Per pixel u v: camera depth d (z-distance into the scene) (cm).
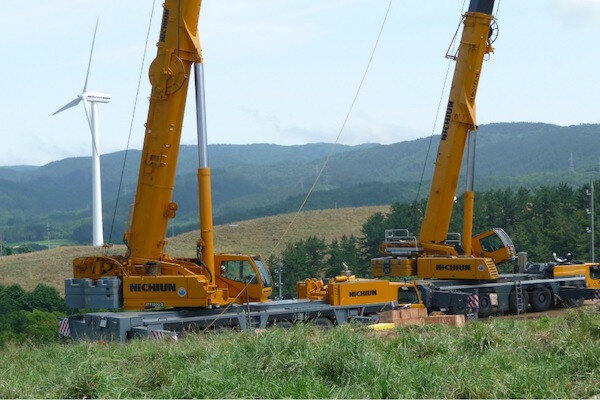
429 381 1345
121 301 2602
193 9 2603
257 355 1503
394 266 3725
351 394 1288
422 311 2936
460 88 3625
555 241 7900
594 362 1450
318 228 13575
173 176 2641
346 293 2894
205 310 2639
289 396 1288
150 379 1429
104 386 1388
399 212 9581
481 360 1519
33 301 7981
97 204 13325
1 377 1602
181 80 2592
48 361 1856
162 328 2528
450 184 3662
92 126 11800
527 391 1305
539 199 9306
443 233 3700
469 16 3606
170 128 2612
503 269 6531
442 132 3669
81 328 2611
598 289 3791
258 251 12231
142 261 2636
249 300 2762
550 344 1630
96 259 2653
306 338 1650
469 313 3366
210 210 2608
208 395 1308
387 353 1630
